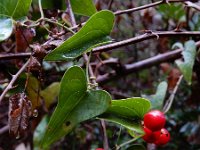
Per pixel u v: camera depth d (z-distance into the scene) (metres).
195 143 0.26
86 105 0.10
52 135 0.10
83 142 0.24
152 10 0.24
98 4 0.22
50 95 0.16
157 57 0.20
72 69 0.10
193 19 0.22
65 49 0.11
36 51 0.11
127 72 0.20
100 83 0.20
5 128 0.20
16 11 0.11
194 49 0.16
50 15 0.15
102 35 0.11
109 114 0.10
